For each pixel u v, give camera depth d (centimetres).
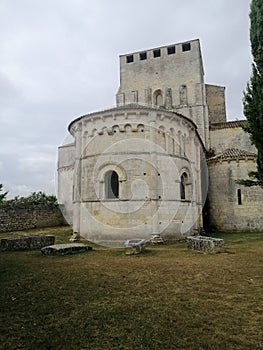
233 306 709
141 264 1205
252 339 541
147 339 544
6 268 1155
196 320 626
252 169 2850
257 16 1399
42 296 798
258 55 1390
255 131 1420
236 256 1366
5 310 698
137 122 2003
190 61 4197
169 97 4181
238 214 2827
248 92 1452
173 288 864
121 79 4500
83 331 582
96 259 1334
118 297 785
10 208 2692
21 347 522
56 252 1462
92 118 2080
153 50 4406
